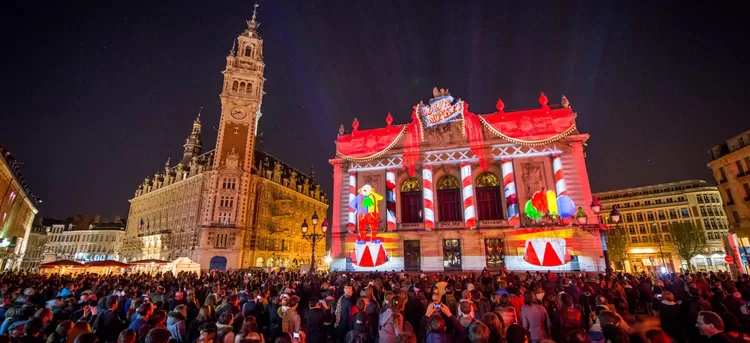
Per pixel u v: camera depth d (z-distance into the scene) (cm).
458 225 3541
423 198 3675
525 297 880
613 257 7644
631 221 9750
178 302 1218
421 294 1224
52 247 11956
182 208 7612
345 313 1030
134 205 9931
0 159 5031
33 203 8331
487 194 3631
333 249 3784
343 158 4044
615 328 594
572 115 3575
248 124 7412
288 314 915
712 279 2053
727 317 680
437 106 3941
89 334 557
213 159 7406
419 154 3841
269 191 7788
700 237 7019
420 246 3562
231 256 6469
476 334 529
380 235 3662
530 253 3266
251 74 7731
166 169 9288
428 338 634
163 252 7600
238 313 1002
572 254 3164
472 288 1134
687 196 9044
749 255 3544
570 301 889
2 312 1004
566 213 3275
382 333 791
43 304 1388
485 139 3706
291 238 8244
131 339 582
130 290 1522
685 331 891
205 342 600
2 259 6575
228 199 6788
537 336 812
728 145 5038
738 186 4825
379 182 3878
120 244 11256
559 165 3444
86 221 12256
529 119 3653
